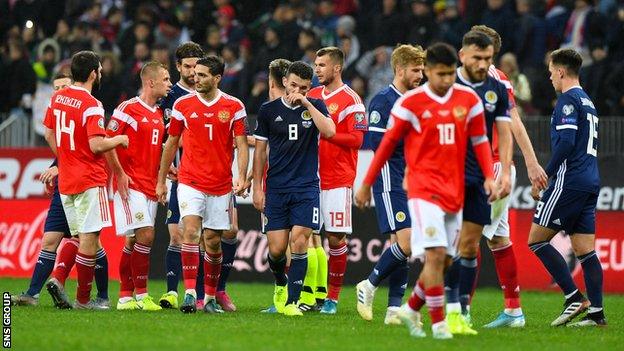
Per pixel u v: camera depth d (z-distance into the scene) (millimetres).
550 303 47281
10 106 69938
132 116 39531
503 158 31609
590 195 36531
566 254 54031
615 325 36844
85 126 37719
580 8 65812
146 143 39562
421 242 29391
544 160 53906
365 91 66438
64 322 33562
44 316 35469
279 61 38750
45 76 71125
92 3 80562
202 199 37344
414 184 29656
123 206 39156
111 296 47312
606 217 54000
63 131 37906
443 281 31172
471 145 32000
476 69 31016
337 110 39844
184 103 37500
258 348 27984
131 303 39812
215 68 37219
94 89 39000
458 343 29500
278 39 68312
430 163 29578
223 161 37562
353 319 36438
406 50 35250
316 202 37938
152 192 39875
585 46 64500
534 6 68312
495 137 34719
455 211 29672
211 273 37969
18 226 58875
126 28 74938
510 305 35406
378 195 34938
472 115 29828
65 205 38469
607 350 29641
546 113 61344
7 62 71688
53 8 80375
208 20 75500
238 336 30469
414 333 31016
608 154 54250
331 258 39812
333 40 71062
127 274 39969
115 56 67750
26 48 75688
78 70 38094
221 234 37969
